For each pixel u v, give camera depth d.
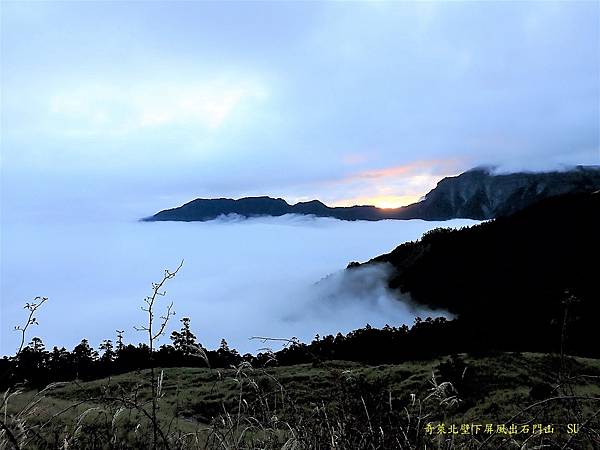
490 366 22.86
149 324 2.38
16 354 2.50
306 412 2.73
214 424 2.52
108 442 2.29
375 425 2.71
